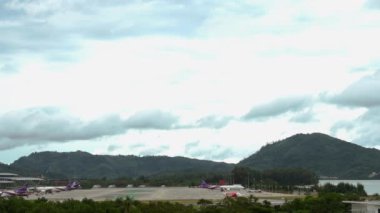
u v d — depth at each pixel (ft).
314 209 424.46
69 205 335.06
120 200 361.71
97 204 341.00
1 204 323.98
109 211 325.62
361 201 469.16
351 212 437.99
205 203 464.65
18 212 317.01
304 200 453.17
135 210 325.21
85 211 320.50
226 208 376.48
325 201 445.37
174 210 338.75
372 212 436.35
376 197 636.48
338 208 438.81
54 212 310.65
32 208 317.83
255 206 403.13
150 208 337.11
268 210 393.91
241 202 412.98
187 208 353.51
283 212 404.77
